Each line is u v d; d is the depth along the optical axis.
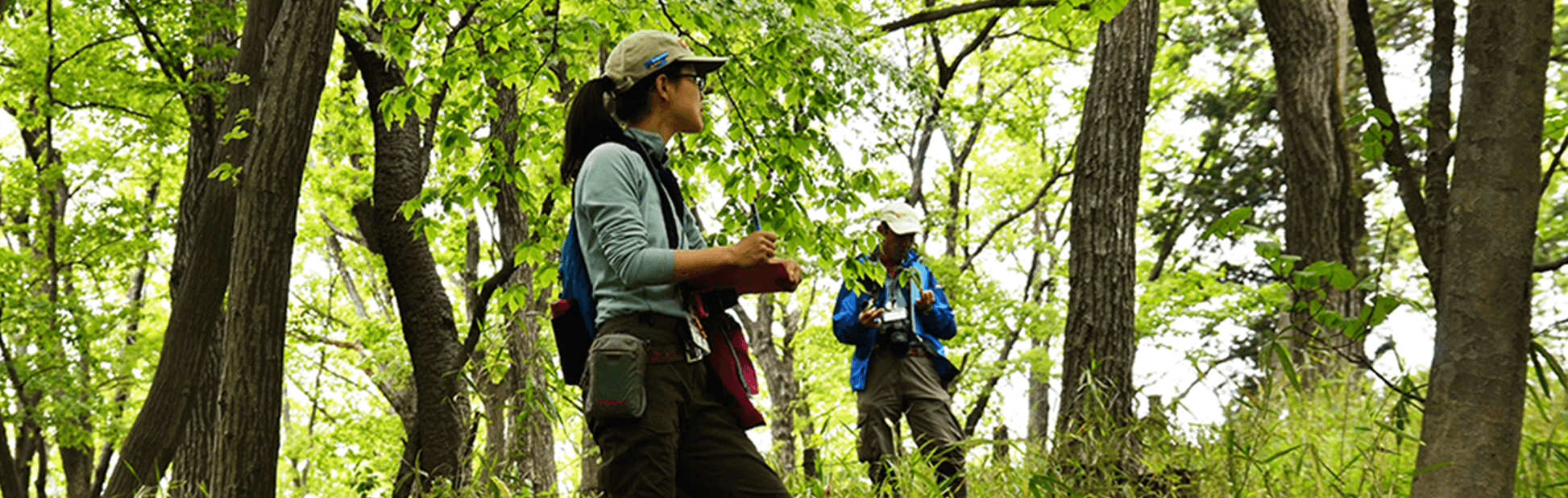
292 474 21.09
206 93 8.17
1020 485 3.77
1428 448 2.28
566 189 3.86
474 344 5.16
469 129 4.11
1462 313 2.24
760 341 15.63
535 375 5.12
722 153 3.87
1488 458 2.18
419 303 5.13
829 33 5.23
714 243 3.79
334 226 17.89
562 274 2.26
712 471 2.13
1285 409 4.02
